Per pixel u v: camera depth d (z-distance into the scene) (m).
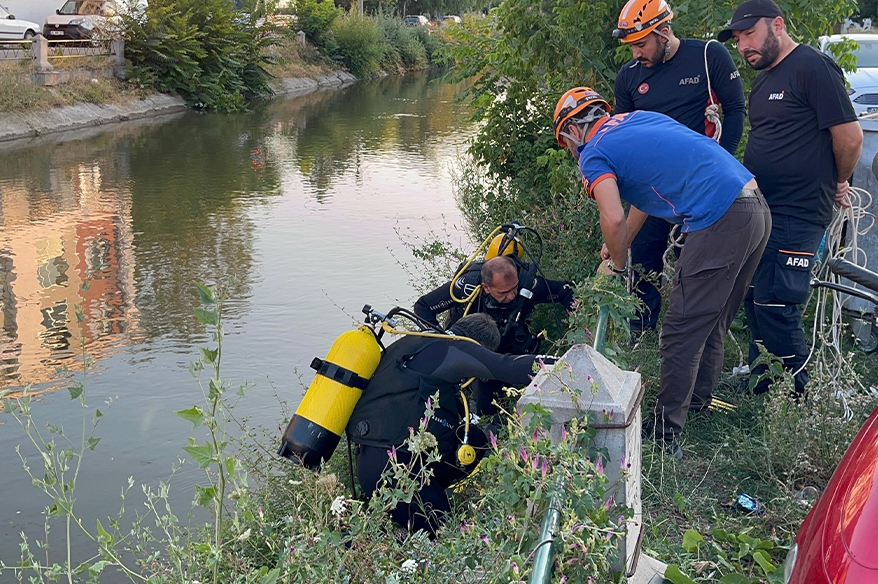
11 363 7.35
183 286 9.30
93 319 8.37
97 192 14.17
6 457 5.84
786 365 4.53
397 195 13.98
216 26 28.77
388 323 3.77
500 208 8.20
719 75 5.02
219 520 2.64
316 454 3.63
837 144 4.24
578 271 5.72
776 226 4.38
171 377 7.03
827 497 2.30
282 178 15.62
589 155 3.87
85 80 24.69
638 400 2.82
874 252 5.43
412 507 3.62
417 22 61.31
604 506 2.43
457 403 3.70
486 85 8.87
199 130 22.72
